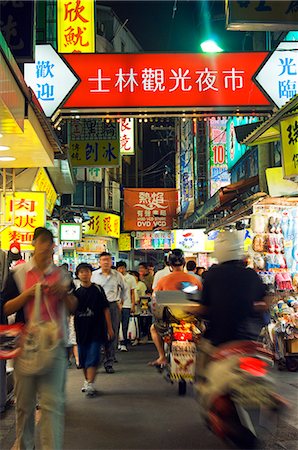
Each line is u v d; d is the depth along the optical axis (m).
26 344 3.76
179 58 10.61
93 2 11.83
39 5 12.27
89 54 10.60
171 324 6.84
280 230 9.48
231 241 4.39
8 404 6.25
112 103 10.52
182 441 4.95
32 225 9.56
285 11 8.23
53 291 3.87
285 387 7.18
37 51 10.59
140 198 31.00
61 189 15.39
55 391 3.79
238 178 19.66
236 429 3.71
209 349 4.21
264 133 9.66
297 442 4.74
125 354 11.45
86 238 31.31
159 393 7.19
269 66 10.60
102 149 15.25
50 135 7.77
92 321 7.11
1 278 5.67
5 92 4.98
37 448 4.68
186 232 20.84
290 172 8.26
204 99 10.55
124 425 5.52
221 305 4.20
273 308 8.73
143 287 14.46
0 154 8.02
